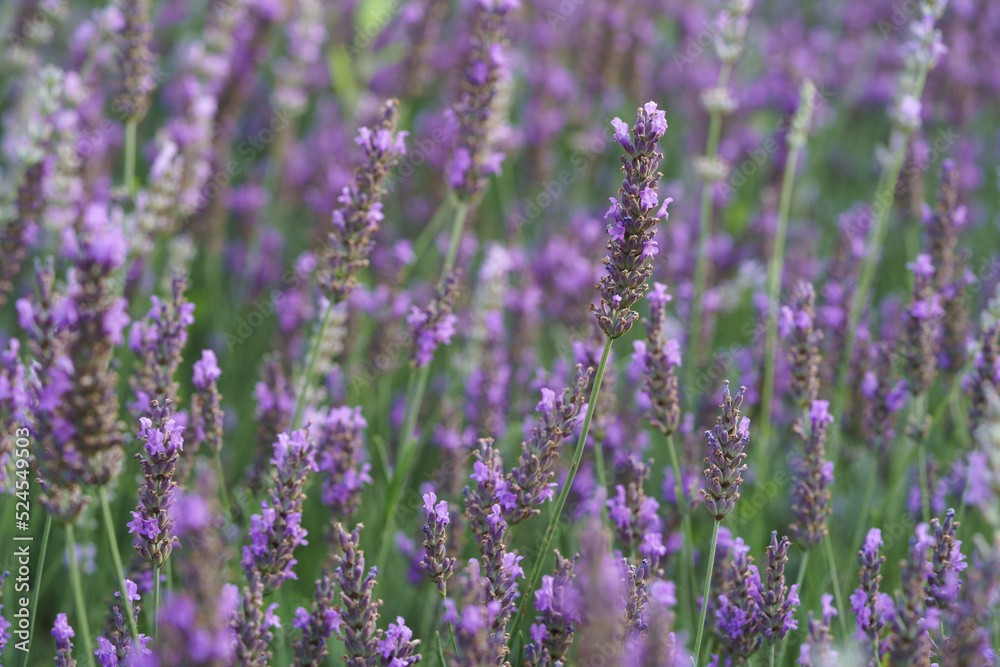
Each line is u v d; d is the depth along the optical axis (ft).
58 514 2.78
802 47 5.52
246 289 3.86
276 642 3.04
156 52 5.03
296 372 3.32
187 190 3.60
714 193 4.08
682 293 3.63
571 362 3.54
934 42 3.38
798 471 3.14
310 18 4.19
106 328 2.77
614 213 2.84
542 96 4.29
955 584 2.82
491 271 3.46
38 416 2.78
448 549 3.00
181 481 3.04
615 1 4.39
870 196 4.50
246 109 4.89
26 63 3.78
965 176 4.58
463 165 3.31
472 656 2.72
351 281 3.11
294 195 4.33
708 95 3.54
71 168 3.50
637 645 2.77
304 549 3.28
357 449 3.08
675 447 3.33
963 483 3.19
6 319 3.54
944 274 3.27
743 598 2.89
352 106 4.44
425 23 3.95
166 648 2.59
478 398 3.38
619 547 3.05
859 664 2.88
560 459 3.18
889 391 3.16
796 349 3.10
